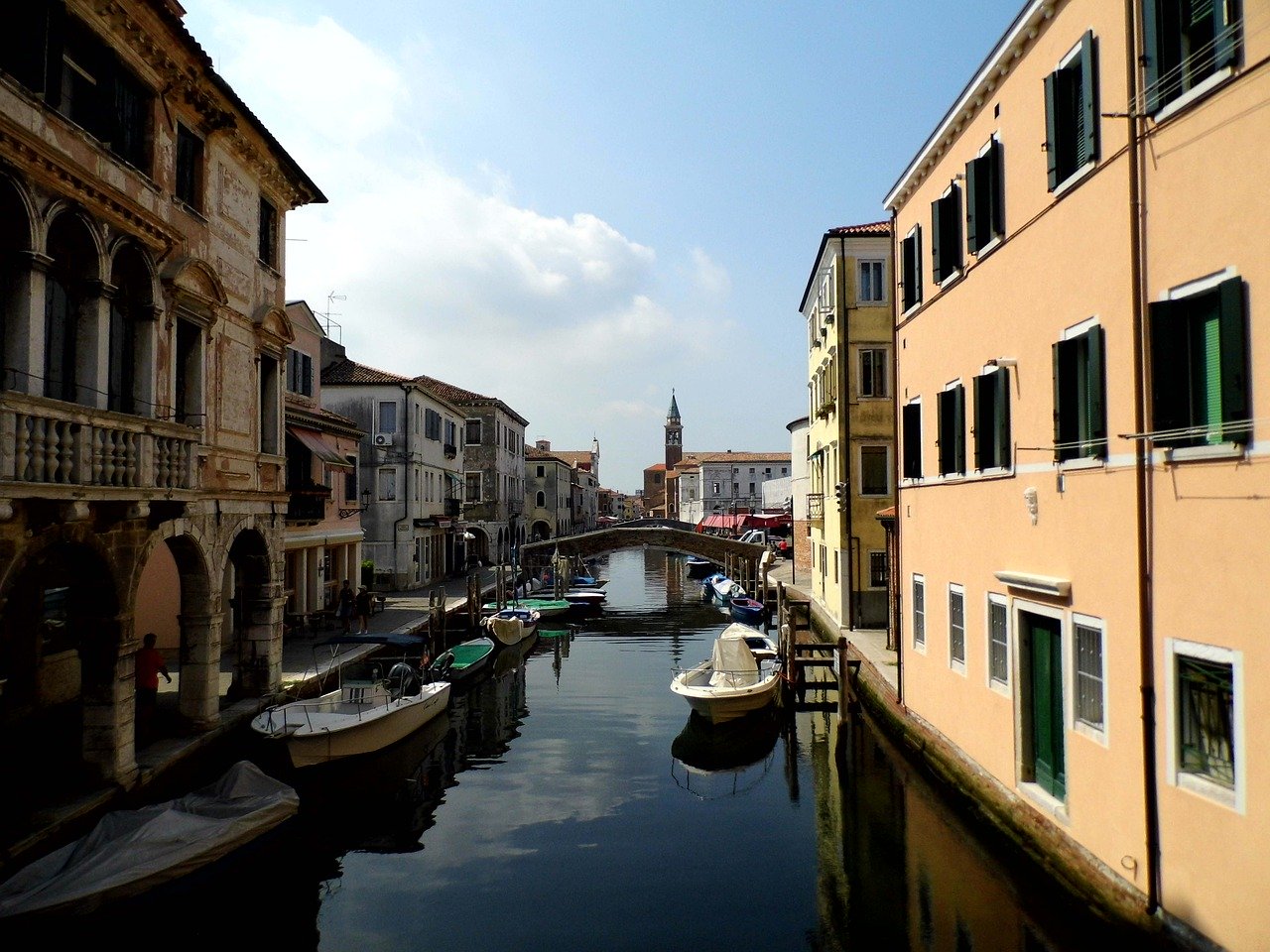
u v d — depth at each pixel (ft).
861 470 75.82
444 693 55.06
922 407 43.37
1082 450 26.21
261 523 48.06
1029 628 30.58
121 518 32.12
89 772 32.96
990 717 33.24
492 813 38.83
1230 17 19.63
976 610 35.01
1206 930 20.25
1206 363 21.11
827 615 84.12
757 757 47.88
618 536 164.04
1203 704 20.92
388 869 32.65
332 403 107.65
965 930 27.32
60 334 31.94
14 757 36.96
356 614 78.95
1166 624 21.91
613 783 43.24
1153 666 22.45
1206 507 20.43
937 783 39.29
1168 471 21.85
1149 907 22.31
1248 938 18.92
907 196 46.34
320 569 79.92
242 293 46.39
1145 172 22.81
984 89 33.83
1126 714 23.57
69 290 32.30
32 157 27.68
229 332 44.73
